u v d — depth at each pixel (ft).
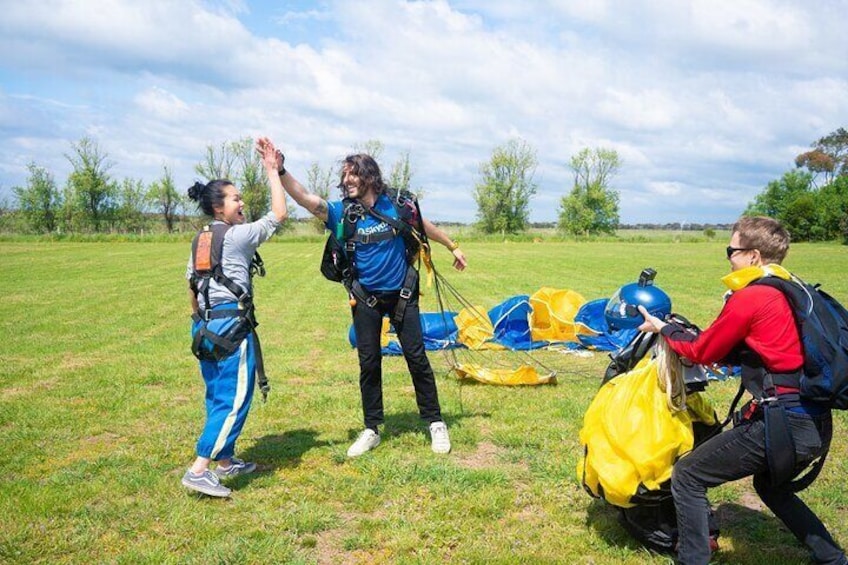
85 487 14.82
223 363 14.35
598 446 11.67
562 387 24.35
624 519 12.32
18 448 17.71
